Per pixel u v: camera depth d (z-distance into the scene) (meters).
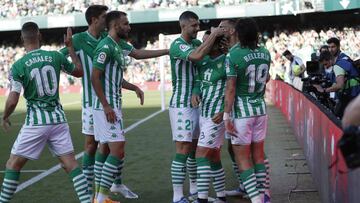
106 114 9.61
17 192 11.97
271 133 20.77
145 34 61.84
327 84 15.78
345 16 55.97
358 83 13.59
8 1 59.72
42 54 8.90
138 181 12.80
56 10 58.84
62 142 9.02
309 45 52.12
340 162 7.43
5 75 59.59
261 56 8.82
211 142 9.54
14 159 8.95
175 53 9.69
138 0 58.69
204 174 9.60
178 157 10.09
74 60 9.49
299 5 50.88
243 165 8.89
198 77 9.80
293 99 20.38
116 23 9.72
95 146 10.90
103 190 9.91
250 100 8.88
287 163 14.53
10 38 63.69
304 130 15.06
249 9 53.16
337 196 7.96
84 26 57.81
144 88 55.28
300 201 10.58
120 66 9.89
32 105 8.85
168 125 23.88
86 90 10.74
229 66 8.69
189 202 10.64
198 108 10.11
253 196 8.78
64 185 12.58
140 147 18.02
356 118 4.09
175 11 55.69
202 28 57.50
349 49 50.72
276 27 57.50
